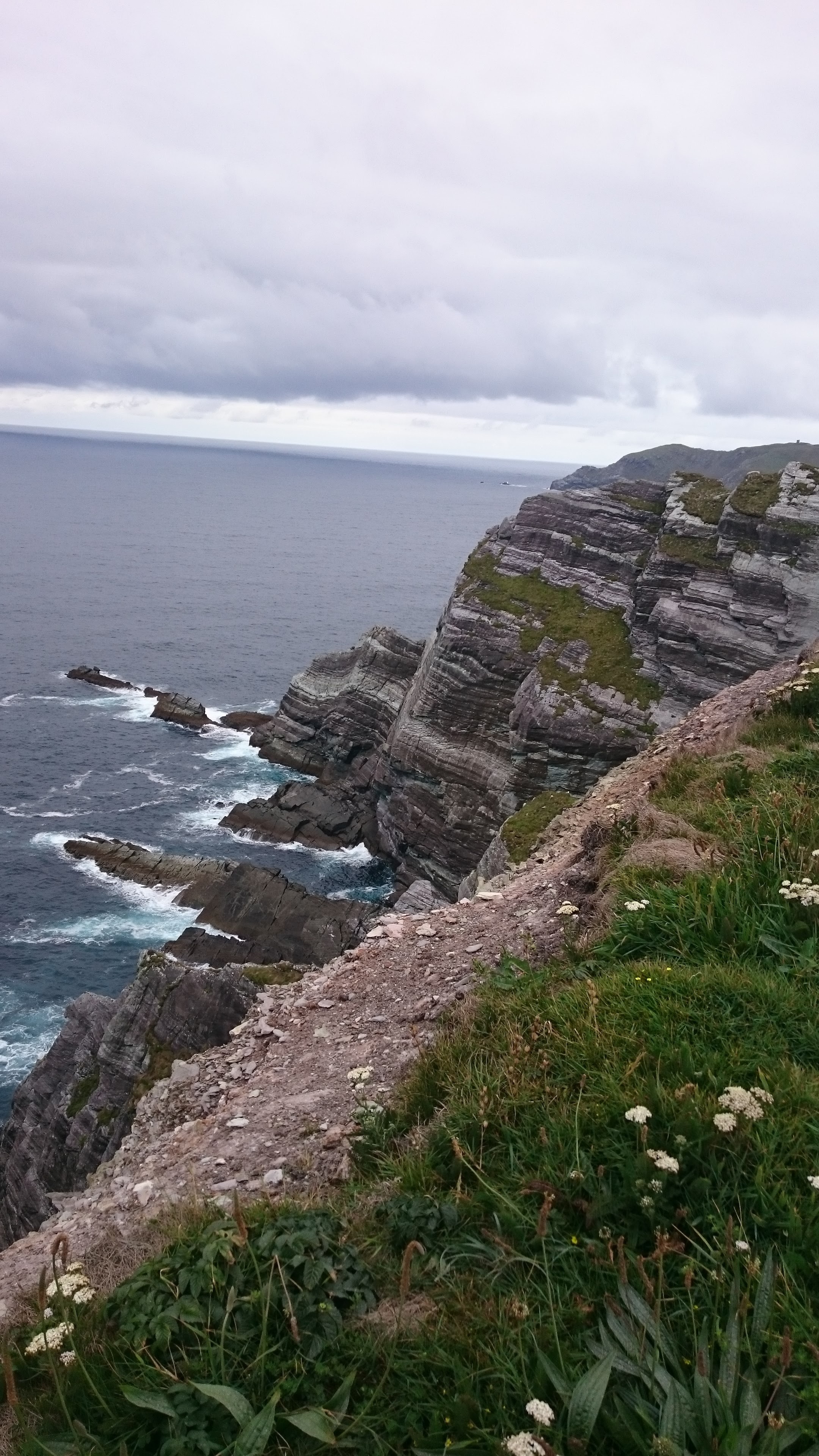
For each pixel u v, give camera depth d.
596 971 7.99
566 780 47.09
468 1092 6.68
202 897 48.50
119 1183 9.46
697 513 50.16
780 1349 4.09
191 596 146.12
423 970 11.78
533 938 10.63
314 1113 9.02
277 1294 4.77
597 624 51.91
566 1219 5.14
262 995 13.22
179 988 23.75
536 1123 5.95
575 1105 5.86
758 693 19.22
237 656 107.19
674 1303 4.54
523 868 16.58
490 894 13.92
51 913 47.12
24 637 108.94
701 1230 4.93
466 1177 5.93
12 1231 23.66
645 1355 4.21
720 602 46.12
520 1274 4.91
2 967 42.44
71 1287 5.34
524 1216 5.16
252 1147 8.73
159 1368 4.41
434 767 52.72
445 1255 5.15
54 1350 4.89
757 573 45.06
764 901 8.17
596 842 11.99
